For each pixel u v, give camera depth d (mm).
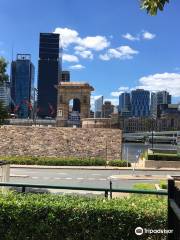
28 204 10383
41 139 70250
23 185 10891
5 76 37000
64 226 10266
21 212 10359
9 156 68812
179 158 62406
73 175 50438
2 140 70312
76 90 102938
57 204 10344
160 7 9055
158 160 62312
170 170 58250
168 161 62000
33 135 70438
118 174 51875
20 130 70500
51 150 69812
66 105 102750
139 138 159875
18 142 70188
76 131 70375
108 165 63438
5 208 10414
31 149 69938
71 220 10242
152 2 9039
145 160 62344
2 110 36219
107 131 70062
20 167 59594
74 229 10250
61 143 70000
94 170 57656
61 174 51406
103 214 10164
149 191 10195
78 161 63375
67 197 11219
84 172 54438
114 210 10141
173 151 74375
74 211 10258
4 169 23766
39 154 69875
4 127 70688
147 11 9156
